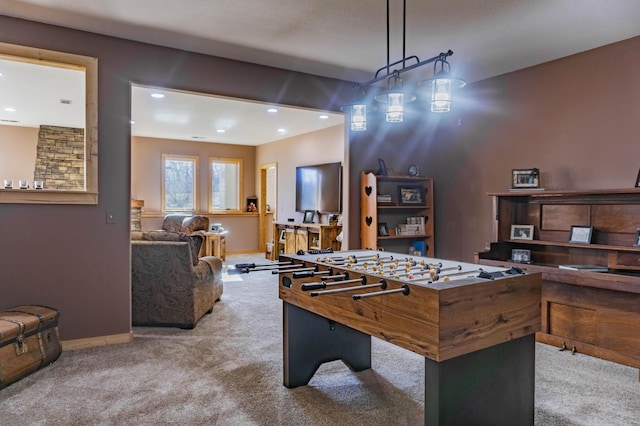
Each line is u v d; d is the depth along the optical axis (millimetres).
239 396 2510
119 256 3527
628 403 2418
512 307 1955
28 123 7250
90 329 3418
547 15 3006
